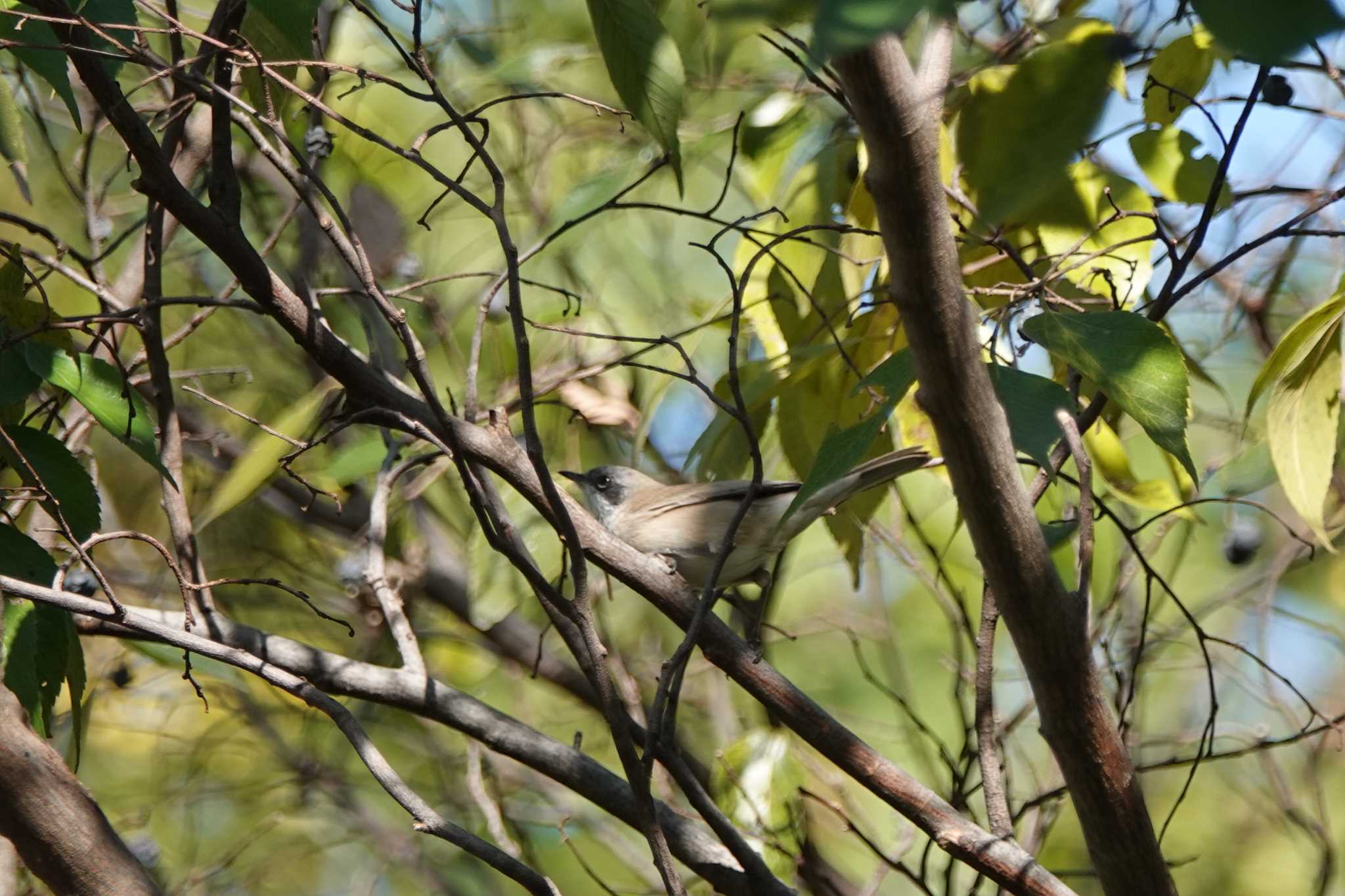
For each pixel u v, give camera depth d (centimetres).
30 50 596
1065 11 875
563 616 660
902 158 457
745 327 1030
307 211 1222
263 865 1348
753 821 884
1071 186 788
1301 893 1412
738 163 1047
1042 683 582
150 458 654
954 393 515
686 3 1096
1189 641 1348
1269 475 824
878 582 1188
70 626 677
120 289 909
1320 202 763
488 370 1272
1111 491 862
